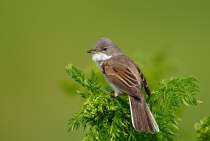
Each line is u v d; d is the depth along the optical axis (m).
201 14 23.75
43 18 23.69
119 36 22.20
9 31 22.80
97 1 24.86
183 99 7.77
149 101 8.55
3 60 21.11
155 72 9.87
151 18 23.62
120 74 9.26
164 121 7.80
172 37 22.08
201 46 21.33
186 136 9.37
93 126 7.60
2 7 24.20
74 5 24.55
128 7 24.39
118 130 7.32
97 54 10.51
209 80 18.55
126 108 8.34
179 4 24.59
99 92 7.95
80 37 22.17
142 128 7.43
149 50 21.39
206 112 15.68
